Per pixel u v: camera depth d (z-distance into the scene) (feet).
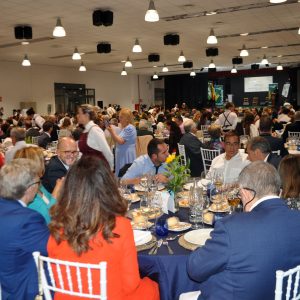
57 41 35.65
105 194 5.26
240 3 24.17
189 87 82.12
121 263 5.36
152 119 45.68
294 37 37.96
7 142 22.49
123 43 38.11
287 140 24.85
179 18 27.66
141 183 10.38
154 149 11.25
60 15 25.61
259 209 5.24
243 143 24.11
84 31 31.30
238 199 8.13
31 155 8.85
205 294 5.52
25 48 39.29
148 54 47.16
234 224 5.02
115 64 56.90
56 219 5.30
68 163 11.16
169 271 6.48
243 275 4.89
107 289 5.29
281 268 4.90
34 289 5.99
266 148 10.59
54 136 31.01
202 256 5.14
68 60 50.37
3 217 5.88
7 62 49.80
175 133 24.35
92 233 5.14
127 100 72.69
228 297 5.02
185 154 17.38
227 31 33.47
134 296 5.94
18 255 5.87
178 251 6.63
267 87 79.00
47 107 55.47
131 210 8.90
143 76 77.20
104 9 24.32
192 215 8.14
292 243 4.94
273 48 45.57
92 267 5.10
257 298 4.93
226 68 73.00
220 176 10.36
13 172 6.26
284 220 5.03
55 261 5.31
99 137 14.85
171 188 8.71
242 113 46.26
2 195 6.21
